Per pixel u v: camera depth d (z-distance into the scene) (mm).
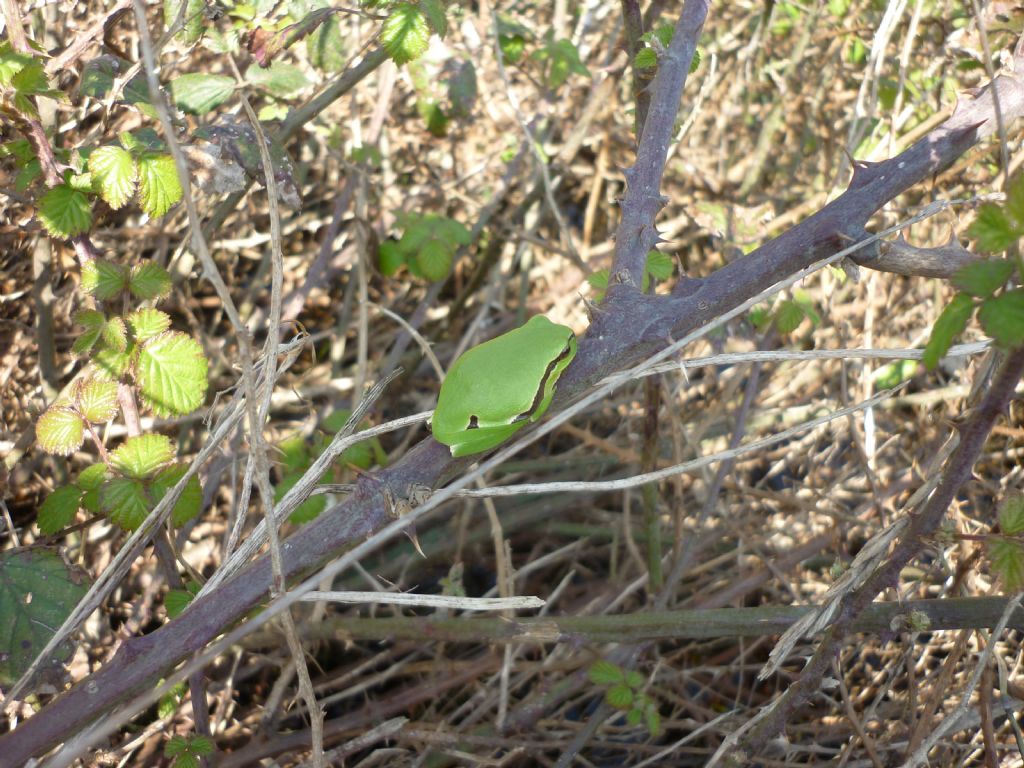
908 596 471
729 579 520
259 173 361
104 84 366
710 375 625
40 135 334
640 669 492
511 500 572
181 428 541
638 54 341
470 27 698
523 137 646
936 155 291
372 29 636
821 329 605
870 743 368
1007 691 373
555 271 702
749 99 715
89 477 342
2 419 473
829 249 285
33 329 477
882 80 580
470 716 449
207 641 257
